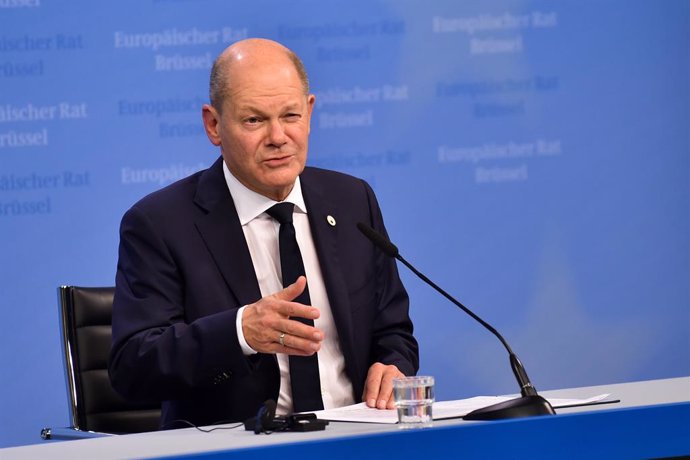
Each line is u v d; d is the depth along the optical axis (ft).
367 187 24.34
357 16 40.57
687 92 43.45
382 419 16.81
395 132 40.88
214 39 39.29
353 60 40.55
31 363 37.63
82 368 25.98
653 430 14.30
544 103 42.19
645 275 43.11
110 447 15.34
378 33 40.75
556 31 42.34
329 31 40.32
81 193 38.19
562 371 42.34
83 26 38.24
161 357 19.22
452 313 41.29
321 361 21.83
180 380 19.03
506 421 13.76
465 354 41.45
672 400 17.07
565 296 42.37
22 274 37.63
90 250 38.24
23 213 37.68
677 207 43.39
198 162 39.22
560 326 42.34
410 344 23.24
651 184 43.16
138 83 38.70
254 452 12.89
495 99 41.78
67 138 38.09
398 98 40.93
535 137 42.14
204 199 22.09
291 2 39.96
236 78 21.30
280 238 21.83
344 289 22.20
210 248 21.56
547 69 42.24
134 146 38.65
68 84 38.09
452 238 41.39
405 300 23.86
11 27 37.60
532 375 42.06
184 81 39.09
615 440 14.12
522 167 42.04
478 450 13.62
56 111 37.99
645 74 43.11
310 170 23.79
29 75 37.78
